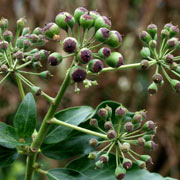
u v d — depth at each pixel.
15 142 0.32
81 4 0.66
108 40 0.30
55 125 0.34
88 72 0.32
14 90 0.66
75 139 0.35
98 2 0.67
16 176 0.65
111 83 0.67
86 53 0.28
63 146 0.35
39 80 0.64
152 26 0.34
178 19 0.67
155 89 0.33
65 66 0.62
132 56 0.65
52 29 0.30
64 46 0.29
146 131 0.32
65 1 0.65
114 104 0.35
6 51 0.33
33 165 0.34
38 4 0.67
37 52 0.33
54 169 0.34
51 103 0.32
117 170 0.31
